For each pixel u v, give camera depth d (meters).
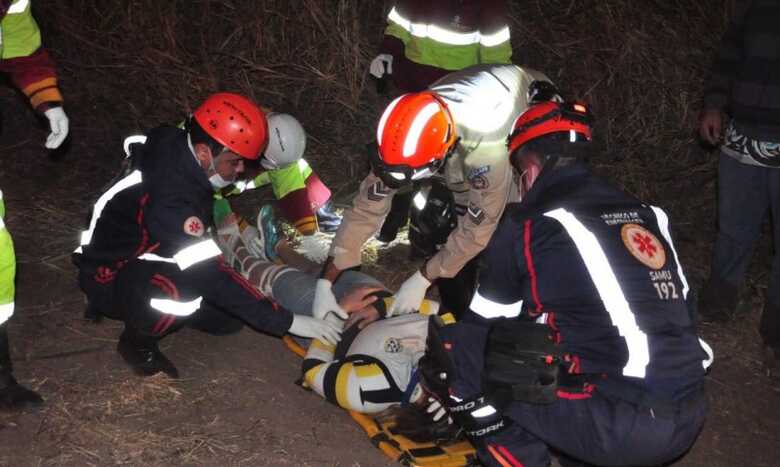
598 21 7.69
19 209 5.48
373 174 4.03
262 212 5.03
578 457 3.07
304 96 7.14
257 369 4.29
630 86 7.42
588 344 2.96
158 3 7.26
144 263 3.96
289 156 4.77
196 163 3.75
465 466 3.73
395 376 3.86
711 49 7.64
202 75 7.07
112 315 4.22
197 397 4.02
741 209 4.94
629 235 3.01
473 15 4.96
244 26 7.34
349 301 4.20
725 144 4.90
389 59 5.22
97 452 3.59
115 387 3.98
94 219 4.06
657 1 7.79
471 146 3.75
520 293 3.11
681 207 6.49
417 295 4.05
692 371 2.98
